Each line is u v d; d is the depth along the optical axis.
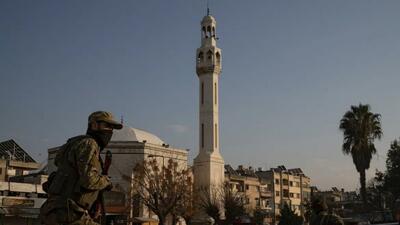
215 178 73.06
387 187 47.69
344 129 45.25
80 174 4.55
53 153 67.50
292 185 105.69
